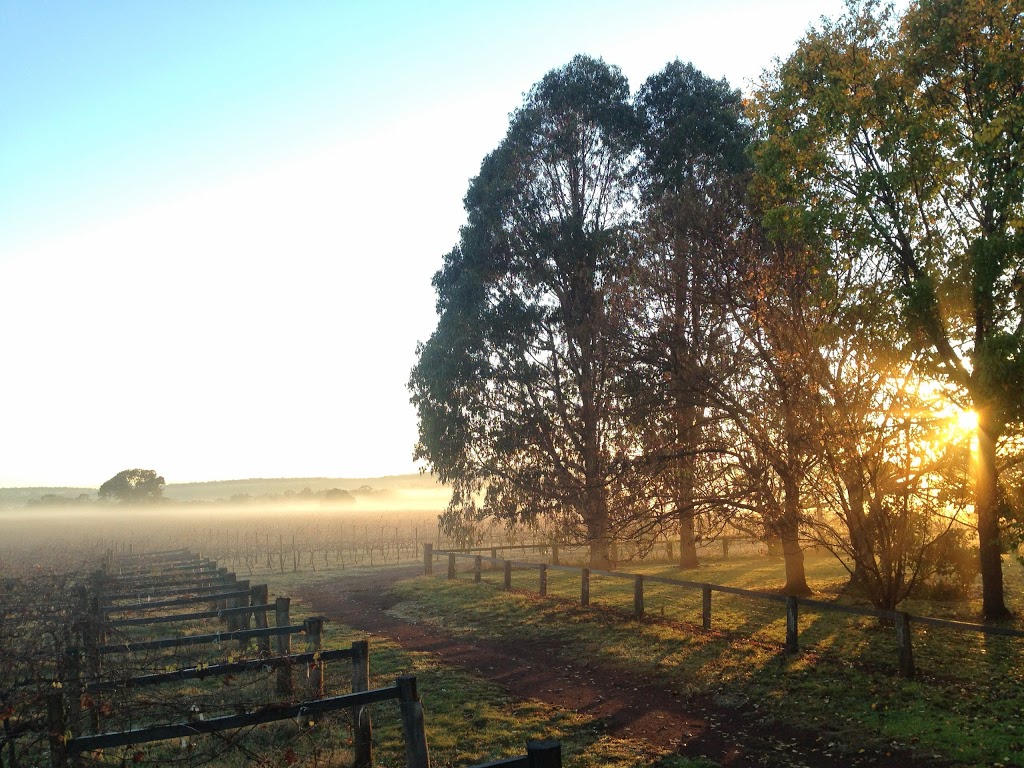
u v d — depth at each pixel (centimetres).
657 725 1056
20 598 1598
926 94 1521
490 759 905
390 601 2414
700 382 1867
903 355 1375
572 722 1064
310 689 995
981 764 851
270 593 2733
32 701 700
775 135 1636
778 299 1680
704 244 1811
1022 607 1792
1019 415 1243
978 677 1202
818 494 1630
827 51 1591
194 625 1789
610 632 1661
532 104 3050
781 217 1571
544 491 2786
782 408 1616
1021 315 1371
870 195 1422
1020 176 1283
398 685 719
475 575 2658
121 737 662
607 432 2502
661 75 2966
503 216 2897
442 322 2991
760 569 2770
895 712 1052
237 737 802
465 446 2967
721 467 1888
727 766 894
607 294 2211
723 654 1417
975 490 1559
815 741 973
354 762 797
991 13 1392
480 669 1412
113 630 1146
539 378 2792
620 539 2061
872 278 1509
